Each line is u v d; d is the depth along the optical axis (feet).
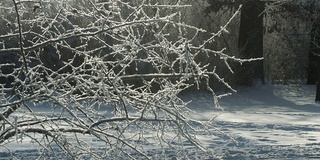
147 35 52.49
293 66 134.10
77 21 40.29
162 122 19.76
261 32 121.08
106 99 19.83
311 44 129.49
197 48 18.98
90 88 19.04
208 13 109.60
